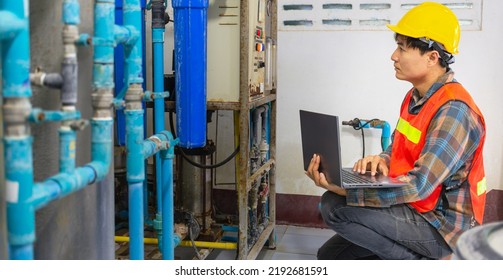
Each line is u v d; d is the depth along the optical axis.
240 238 2.30
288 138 3.19
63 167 1.08
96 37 1.19
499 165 2.95
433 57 2.00
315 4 3.04
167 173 1.85
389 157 2.29
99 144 1.21
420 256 2.09
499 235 0.93
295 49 3.11
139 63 1.44
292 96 3.15
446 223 1.98
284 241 3.03
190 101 2.12
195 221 2.49
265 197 2.73
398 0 2.94
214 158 3.19
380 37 2.99
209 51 2.26
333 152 1.91
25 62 0.96
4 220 1.11
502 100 2.90
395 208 2.06
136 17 1.42
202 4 2.07
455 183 1.99
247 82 2.22
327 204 2.17
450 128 1.86
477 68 2.90
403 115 2.13
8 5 0.93
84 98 1.36
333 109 3.10
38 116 0.97
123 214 2.80
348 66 3.05
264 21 2.52
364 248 2.28
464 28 2.89
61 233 1.30
